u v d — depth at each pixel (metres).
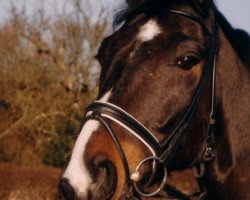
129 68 2.76
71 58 19.69
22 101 18.92
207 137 2.91
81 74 19.50
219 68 2.99
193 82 2.79
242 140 3.02
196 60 2.79
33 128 18.64
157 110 2.73
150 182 2.79
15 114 19.03
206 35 2.87
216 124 2.96
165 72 2.74
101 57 2.94
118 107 2.71
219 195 3.03
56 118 18.69
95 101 2.77
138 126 2.70
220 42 3.02
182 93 2.76
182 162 2.89
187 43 2.77
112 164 2.64
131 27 2.88
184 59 2.76
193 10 2.90
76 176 2.55
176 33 2.80
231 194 3.01
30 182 10.88
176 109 2.76
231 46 3.08
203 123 2.89
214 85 2.91
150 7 2.90
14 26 19.83
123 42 2.83
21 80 19.22
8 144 18.58
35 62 19.53
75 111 18.91
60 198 2.63
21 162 18.36
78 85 19.45
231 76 3.01
